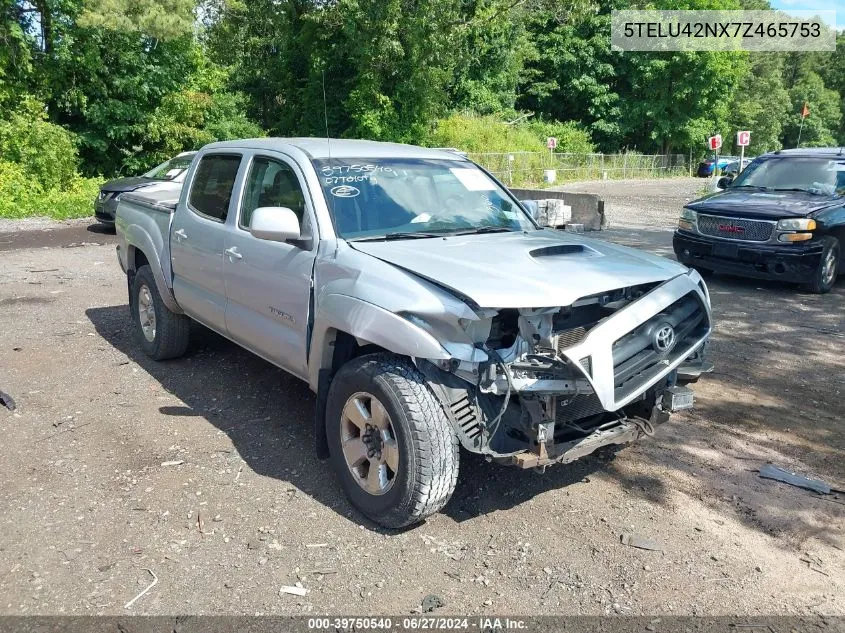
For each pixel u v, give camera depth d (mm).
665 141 50719
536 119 47750
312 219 4129
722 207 9445
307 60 31672
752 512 3844
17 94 19688
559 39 47094
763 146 68125
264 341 4484
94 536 3525
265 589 3145
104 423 4859
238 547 3453
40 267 10570
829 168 10141
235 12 30156
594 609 3043
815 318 7910
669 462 4422
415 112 28328
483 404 3441
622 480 4184
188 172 5645
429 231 4324
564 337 3484
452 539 3549
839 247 9211
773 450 4602
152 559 3350
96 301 8438
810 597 3146
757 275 9188
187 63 23062
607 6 47094
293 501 3879
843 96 87625
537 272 3504
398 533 3590
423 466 3330
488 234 4398
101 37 20562
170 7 20703
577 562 3371
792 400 5465
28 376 5777
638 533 3623
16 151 18500
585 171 40344
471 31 27844
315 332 3900
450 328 3256
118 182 13969
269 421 4918
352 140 5074
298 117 33500
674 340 3641
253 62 34594
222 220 4977
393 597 3104
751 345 6852
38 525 3615
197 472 4184
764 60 66125
